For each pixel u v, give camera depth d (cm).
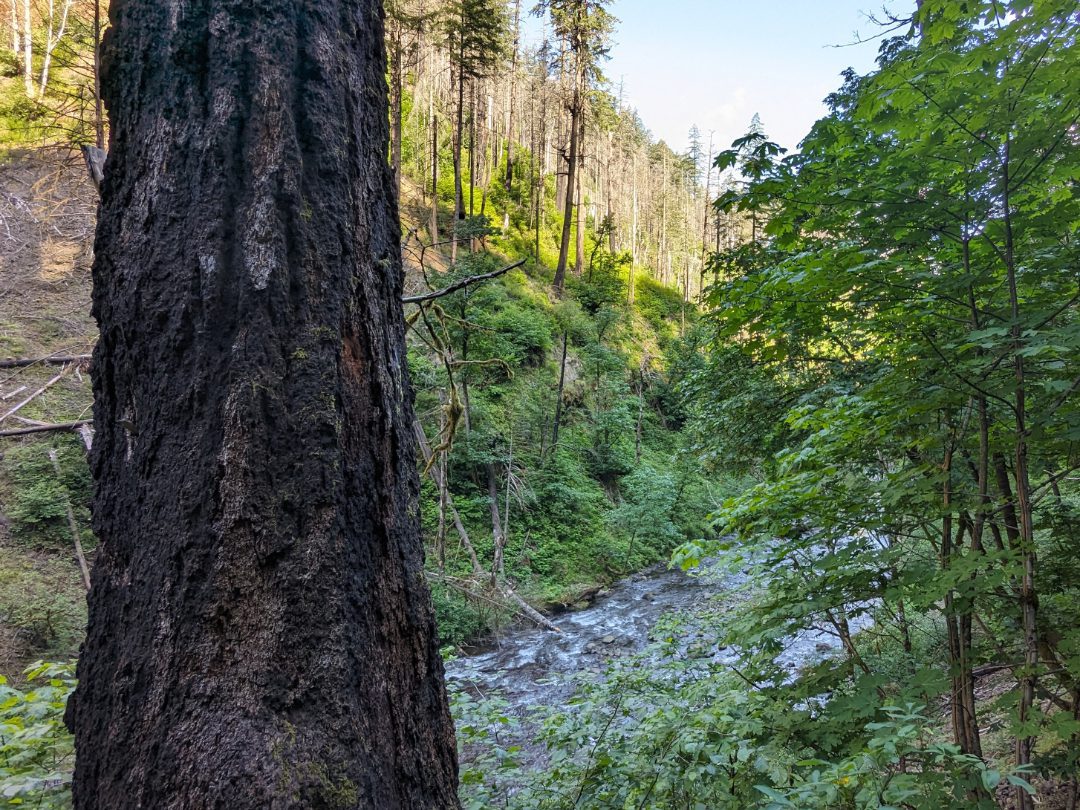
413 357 1127
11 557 767
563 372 1788
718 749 251
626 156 4494
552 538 1386
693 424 817
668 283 4444
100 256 130
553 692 725
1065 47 192
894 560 255
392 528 137
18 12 1809
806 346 473
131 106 127
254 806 100
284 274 121
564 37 2777
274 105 125
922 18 212
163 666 109
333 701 112
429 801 133
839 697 251
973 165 232
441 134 3002
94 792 114
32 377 979
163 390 118
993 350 238
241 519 112
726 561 353
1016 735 220
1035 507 269
